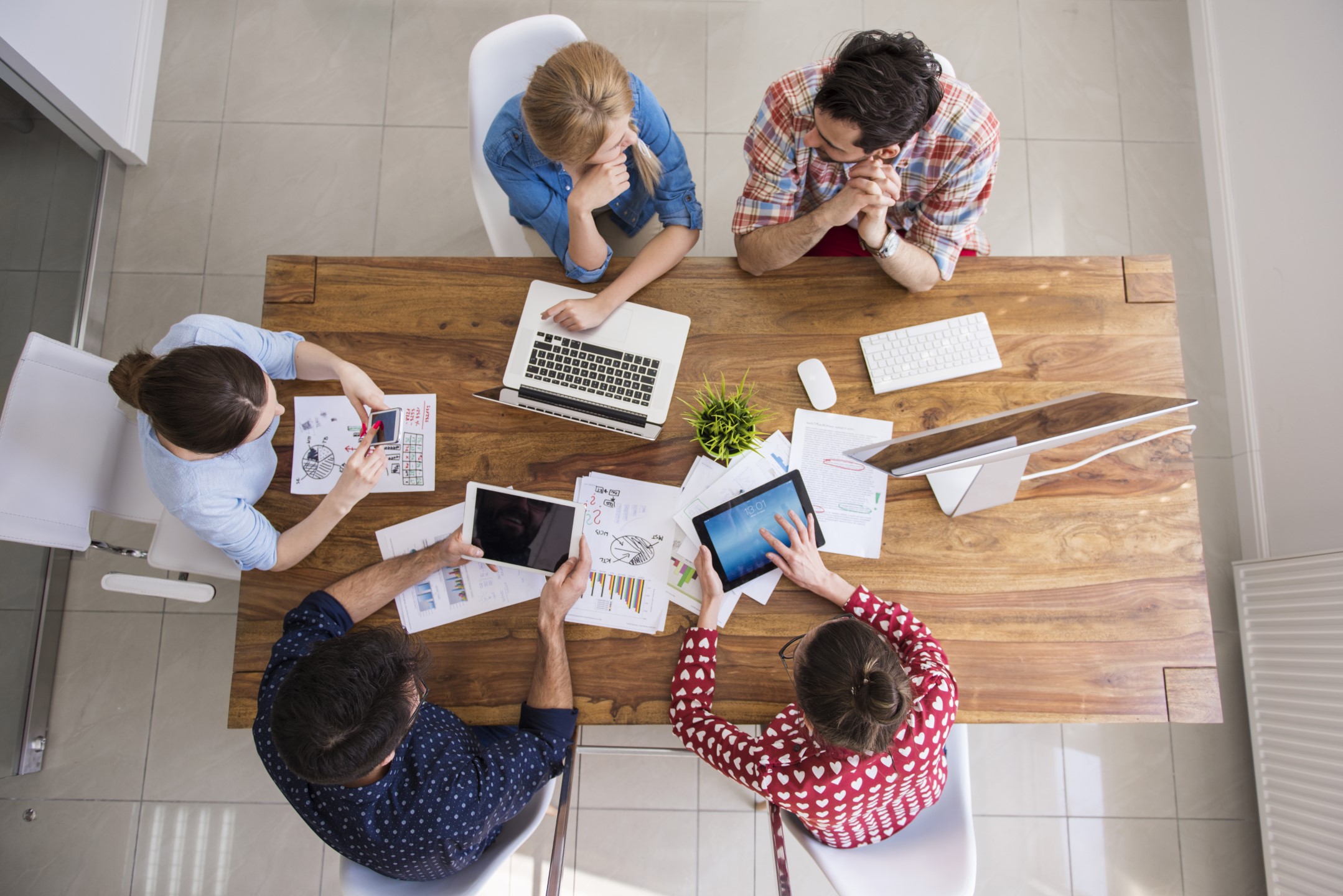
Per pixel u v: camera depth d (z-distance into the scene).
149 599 2.28
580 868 2.17
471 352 1.59
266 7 2.58
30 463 1.49
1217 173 2.46
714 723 1.38
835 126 1.32
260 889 2.15
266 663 1.48
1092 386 1.57
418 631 1.48
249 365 1.24
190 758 2.21
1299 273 2.18
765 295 1.62
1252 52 2.33
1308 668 2.00
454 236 2.50
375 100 2.55
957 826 1.49
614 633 1.48
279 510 1.53
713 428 1.45
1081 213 2.51
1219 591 2.33
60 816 2.17
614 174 1.46
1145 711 1.48
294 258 1.60
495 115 1.71
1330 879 1.92
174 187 2.49
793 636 1.48
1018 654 1.49
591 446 1.56
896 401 1.57
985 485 1.43
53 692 2.23
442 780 1.23
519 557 1.46
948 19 2.59
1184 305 2.47
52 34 2.12
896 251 1.52
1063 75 2.57
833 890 2.14
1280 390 2.23
